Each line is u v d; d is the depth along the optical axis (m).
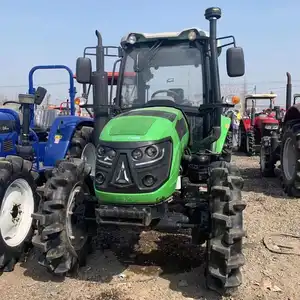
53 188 3.97
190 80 4.98
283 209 6.18
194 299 3.61
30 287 3.84
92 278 4.02
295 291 3.73
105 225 3.72
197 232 3.90
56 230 3.81
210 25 4.57
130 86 5.08
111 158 3.59
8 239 4.25
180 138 4.04
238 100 4.89
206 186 4.24
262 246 4.75
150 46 5.06
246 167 10.71
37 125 6.75
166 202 3.72
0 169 4.18
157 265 4.30
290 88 8.23
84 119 6.49
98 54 4.95
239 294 3.67
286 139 7.29
